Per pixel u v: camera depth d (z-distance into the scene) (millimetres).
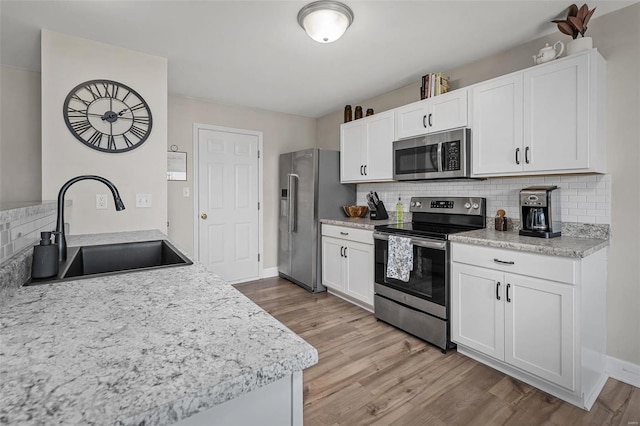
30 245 1310
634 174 1891
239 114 3996
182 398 453
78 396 449
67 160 2162
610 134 1963
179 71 2854
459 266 2201
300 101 3799
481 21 2059
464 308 2180
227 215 3943
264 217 4242
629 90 1899
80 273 1591
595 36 2014
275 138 4293
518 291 1885
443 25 2104
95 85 2248
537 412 1677
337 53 2504
